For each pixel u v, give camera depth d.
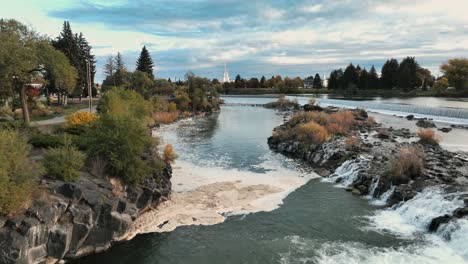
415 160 25.86
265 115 81.44
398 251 17.48
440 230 18.72
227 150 41.69
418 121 55.94
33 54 34.28
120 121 22.81
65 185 17.64
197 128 59.72
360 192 26.05
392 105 76.88
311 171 32.50
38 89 57.19
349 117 53.06
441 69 123.31
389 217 21.66
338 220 21.36
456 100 95.50
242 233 19.88
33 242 15.32
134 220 20.92
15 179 15.46
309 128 40.34
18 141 17.30
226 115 82.81
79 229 17.17
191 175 30.91
